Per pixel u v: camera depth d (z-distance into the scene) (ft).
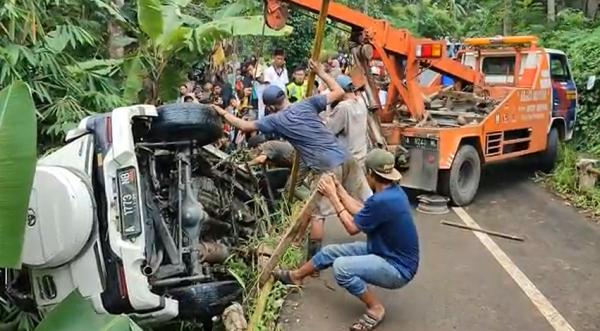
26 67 19.33
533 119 28.91
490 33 60.64
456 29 68.08
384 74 30.53
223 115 16.99
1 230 10.00
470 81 29.07
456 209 25.02
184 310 14.37
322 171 17.60
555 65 31.65
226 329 14.49
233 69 40.70
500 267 18.84
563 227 22.75
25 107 10.41
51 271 13.73
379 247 14.84
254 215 19.72
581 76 36.19
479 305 16.25
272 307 15.66
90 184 13.37
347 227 15.31
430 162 24.27
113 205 13.21
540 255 19.85
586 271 18.49
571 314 15.70
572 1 59.57
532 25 52.75
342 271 14.66
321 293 16.83
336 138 19.15
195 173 17.65
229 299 15.14
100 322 10.43
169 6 25.66
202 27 24.95
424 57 25.44
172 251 14.38
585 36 41.81
